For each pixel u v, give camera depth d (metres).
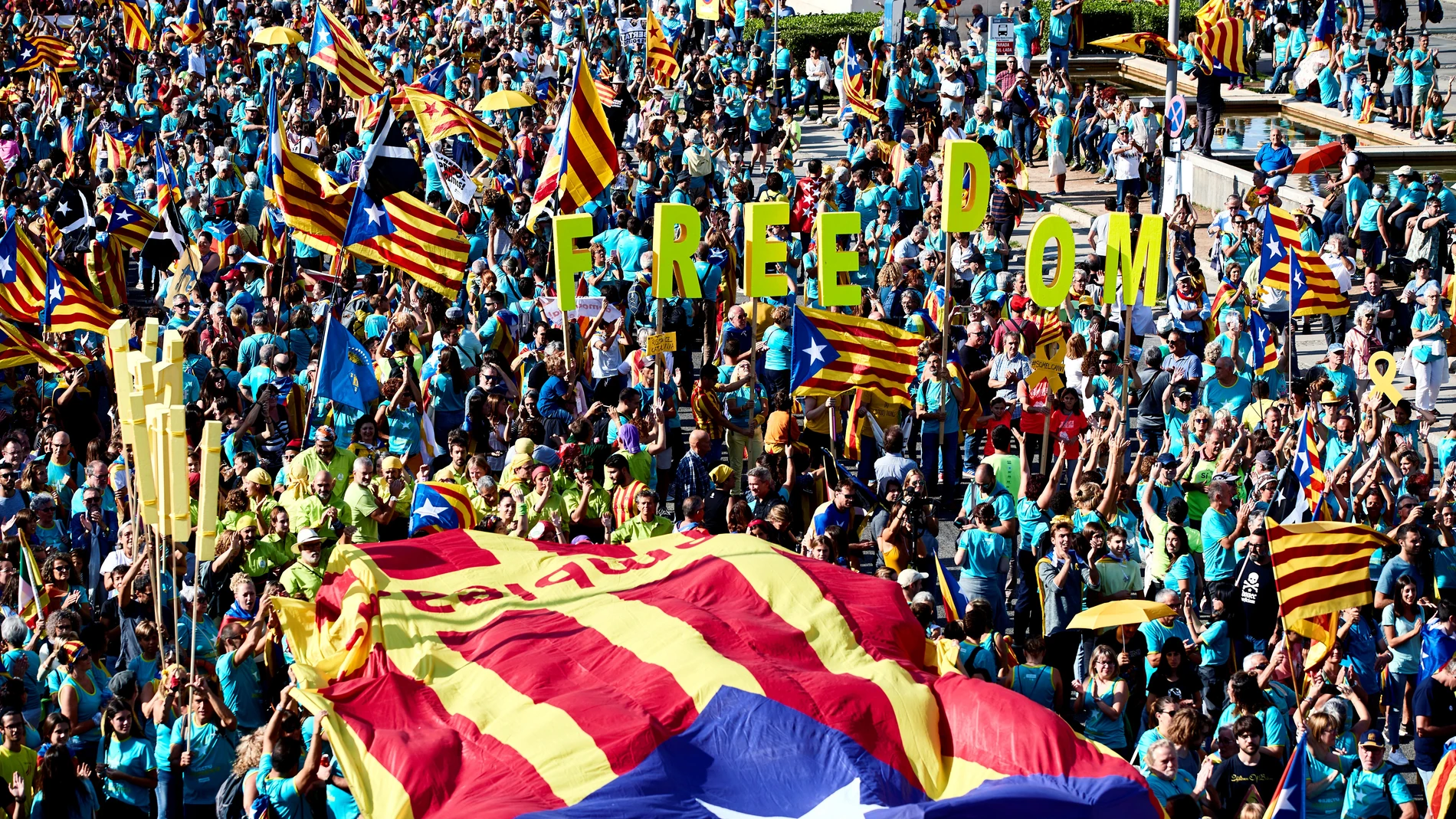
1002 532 22.61
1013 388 28.92
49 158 50.28
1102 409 28.47
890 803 14.78
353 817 15.79
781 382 29.25
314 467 23.39
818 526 22.92
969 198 27.92
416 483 23.08
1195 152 49.50
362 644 17.41
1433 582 22.52
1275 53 58.25
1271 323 33.16
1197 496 25.09
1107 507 23.89
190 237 39.34
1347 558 20.08
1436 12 63.59
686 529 22.33
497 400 26.98
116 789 17.83
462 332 29.52
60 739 16.95
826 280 26.19
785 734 15.17
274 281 34.88
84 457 27.84
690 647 16.47
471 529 22.58
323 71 55.41
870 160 43.41
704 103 52.91
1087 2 66.75
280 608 18.50
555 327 29.69
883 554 22.62
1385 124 52.50
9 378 29.36
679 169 45.00
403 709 16.02
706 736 15.23
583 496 23.55
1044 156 52.16
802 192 40.53
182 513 15.89
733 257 34.25
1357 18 56.62
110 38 63.25
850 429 27.70
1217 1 48.75
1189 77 59.44
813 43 63.16
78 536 23.19
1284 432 26.58
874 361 25.70
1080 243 43.41
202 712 17.80
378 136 29.12
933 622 20.22
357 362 25.12
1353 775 18.14
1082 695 19.45
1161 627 19.98
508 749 15.03
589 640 16.84
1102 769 15.05
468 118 40.72
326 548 21.33
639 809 14.16
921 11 61.38
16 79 61.06
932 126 50.59
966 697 15.94
